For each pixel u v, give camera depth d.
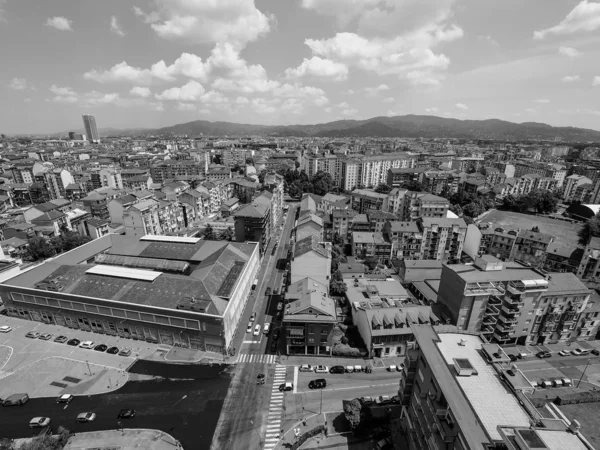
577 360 84.75
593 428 53.66
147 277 96.44
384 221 156.12
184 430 63.31
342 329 93.88
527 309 85.62
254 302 109.44
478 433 38.41
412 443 55.81
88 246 124.25
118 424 64.19
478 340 55.91
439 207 162.38
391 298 101.19
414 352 57.25
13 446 58.16
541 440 34.38
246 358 83.44
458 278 88.25
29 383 74.12
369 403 69.50
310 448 60.22
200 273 101.50
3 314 100.06
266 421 65.56
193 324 83.19
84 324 93.12
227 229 168.00
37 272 102.62
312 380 76.12
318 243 116.88
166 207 167.38
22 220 164.62
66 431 58.34
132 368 79.19
